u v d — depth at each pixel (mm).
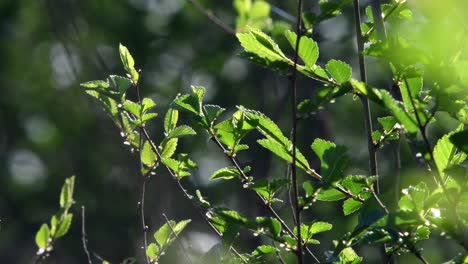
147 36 16047
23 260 18938
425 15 2318
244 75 14438
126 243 13164
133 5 16312
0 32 21172
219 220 3916
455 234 2965
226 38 15055
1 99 21172
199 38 15461
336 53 11773
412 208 3033
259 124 3572
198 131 11953
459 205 3070
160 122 11062
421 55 2770
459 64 2797
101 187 14391
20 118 21141
